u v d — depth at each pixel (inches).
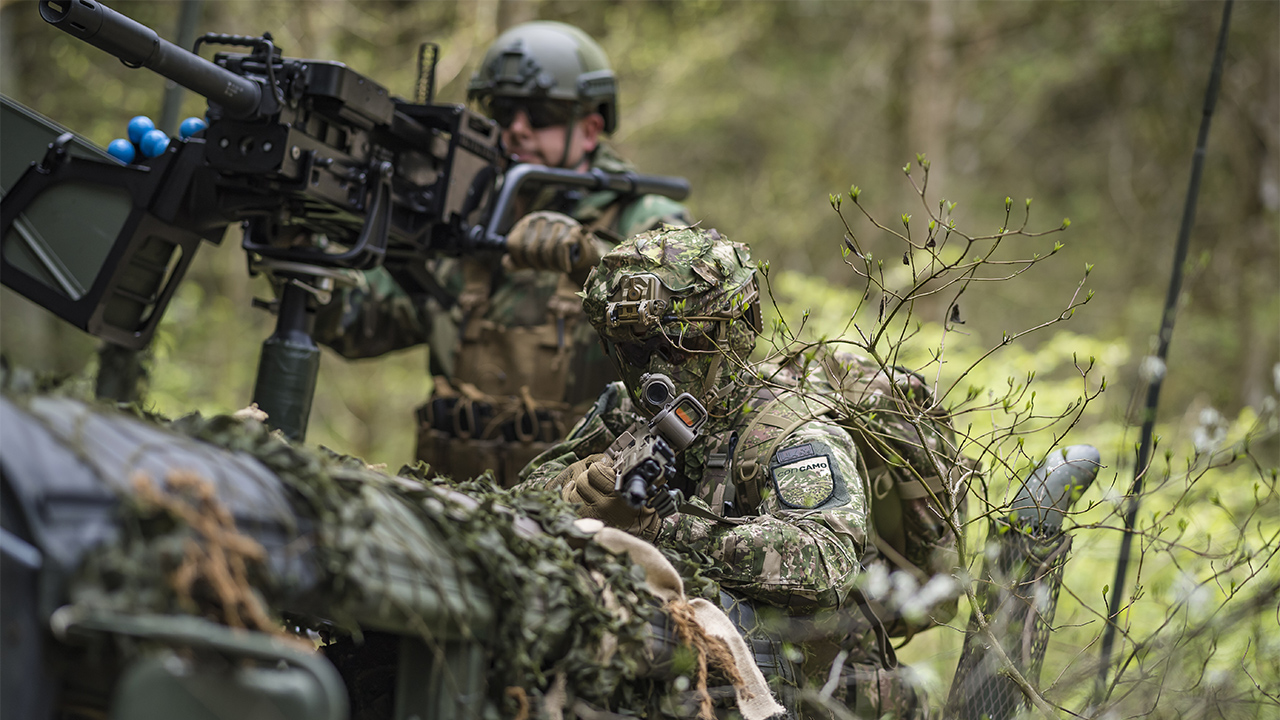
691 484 172.4
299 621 143.0
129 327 206.2
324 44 687.1
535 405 279.9
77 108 721.6
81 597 78.2
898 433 185.3
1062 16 949.8
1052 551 181.6
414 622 100.0
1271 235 777.6
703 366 167.0
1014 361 430.0
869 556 180.9
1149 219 1008.9
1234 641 193.9
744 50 951.6
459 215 242.8
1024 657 169.5
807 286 471.8
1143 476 179.8
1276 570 177.6
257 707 83.7
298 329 213.9
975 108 1072.2
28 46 725.9
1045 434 377.7
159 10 686.5
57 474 81.2
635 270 168.1
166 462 89.0
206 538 85.3
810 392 171.5
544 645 114.2
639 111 776.9
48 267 198.1
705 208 960.9
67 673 86.0
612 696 127.2
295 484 96.5
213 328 667.4
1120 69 1008.2
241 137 191.5
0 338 617.9
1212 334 829.2
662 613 128.3
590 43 316.5
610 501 150.0
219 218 201.8
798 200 932.0
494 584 111.3
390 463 692.1
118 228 196.7
